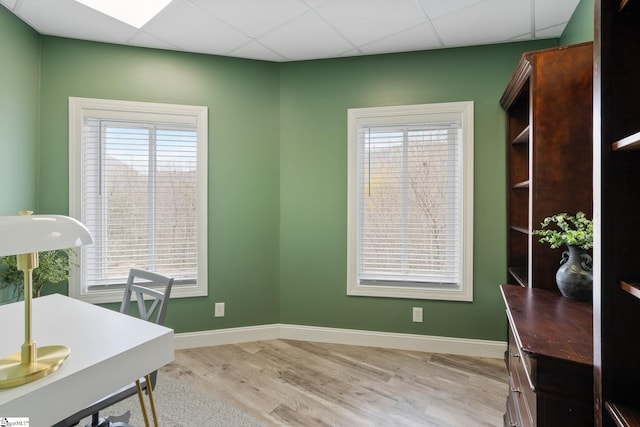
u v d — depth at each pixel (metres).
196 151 2.77
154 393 2.09
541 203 1.65
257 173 2.89
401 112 2.68
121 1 2.04
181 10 2.13
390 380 2.25
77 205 2.49
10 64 2.14
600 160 0.79
